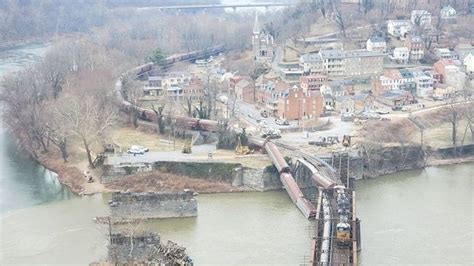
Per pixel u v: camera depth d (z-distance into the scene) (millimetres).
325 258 172750
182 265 177875
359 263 192625
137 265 181750
